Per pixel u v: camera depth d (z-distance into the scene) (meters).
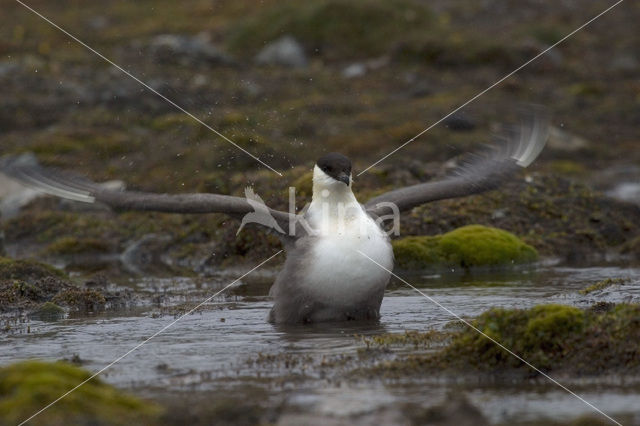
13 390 29.11
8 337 40.69
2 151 81.31
